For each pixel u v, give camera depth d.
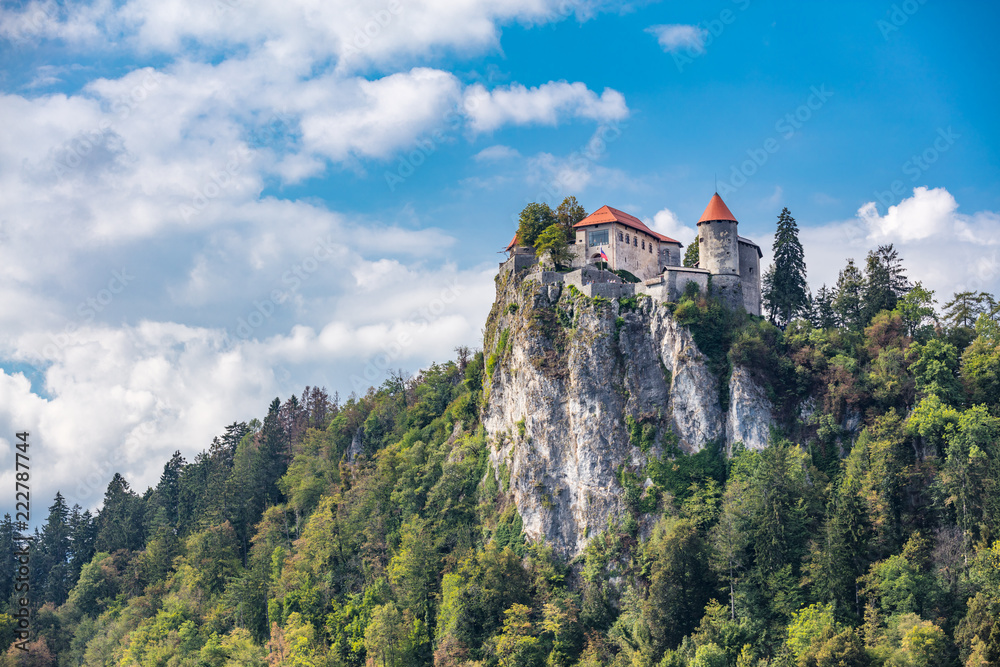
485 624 151.25
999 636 110.38
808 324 171.75
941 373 150.25
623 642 139.38
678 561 138.12
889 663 113.56
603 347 163.62
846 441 151.50
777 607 130.00
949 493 133.38
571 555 156.38
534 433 166.62
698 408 156.00
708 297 166.88
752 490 142.88
